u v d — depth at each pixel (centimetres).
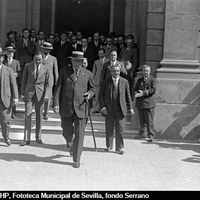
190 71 1078
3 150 875
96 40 1345
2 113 902
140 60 1198
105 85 884
